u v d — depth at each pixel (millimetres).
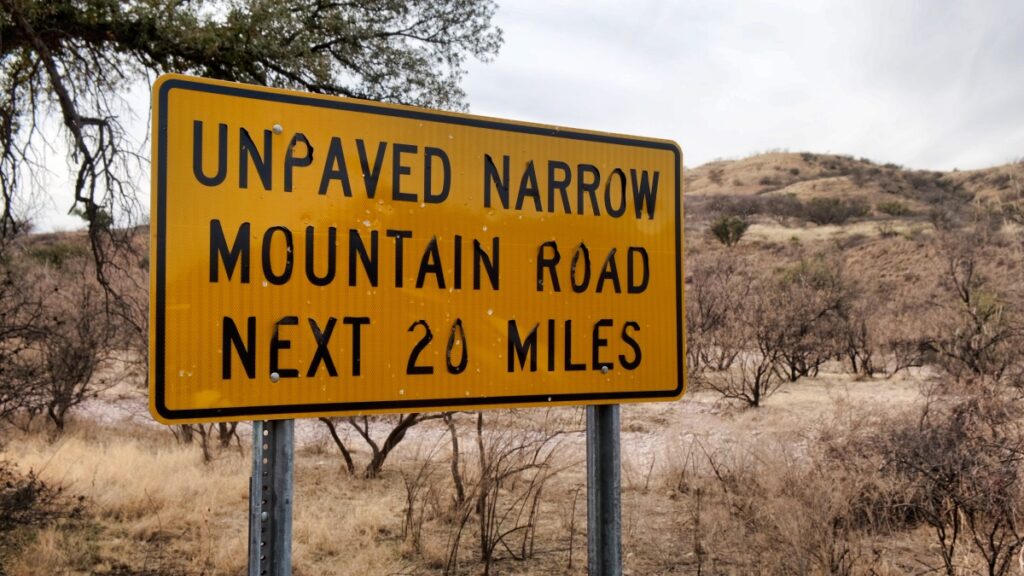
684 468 7391
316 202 2588
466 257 2807
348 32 8281
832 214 54312
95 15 7055
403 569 5500
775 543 5078
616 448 3045
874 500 5422
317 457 9766
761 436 7551
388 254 2686
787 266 33219
